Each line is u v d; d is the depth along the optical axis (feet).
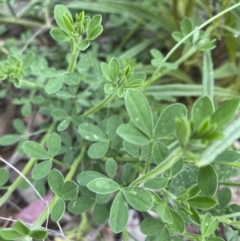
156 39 0.76
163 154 0.36
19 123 0.57
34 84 0.54
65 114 0.52
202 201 0.37
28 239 0.33
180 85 0.61
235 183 0.46
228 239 0.43
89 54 0.57
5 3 0.66
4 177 0.44
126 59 0.60
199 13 0.69
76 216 0.61
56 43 0.75
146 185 0.37
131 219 0.60
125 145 0.43
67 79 0.46
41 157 0.44
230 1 0.55
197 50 0.52
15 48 0.62
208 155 0.28
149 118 0.33
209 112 0.27
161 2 0.74
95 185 0.36
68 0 0.72
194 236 0.39
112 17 0.74
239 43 0.65
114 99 0.56
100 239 0.59
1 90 0.68
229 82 0.71
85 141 0.53
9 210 0.59
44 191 0.50
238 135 0.33
